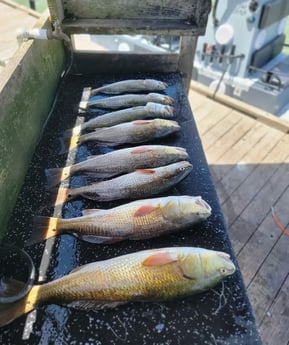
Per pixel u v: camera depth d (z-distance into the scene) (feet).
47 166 6.26
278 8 13.97
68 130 7.07
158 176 5.54
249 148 12.23
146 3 7.66
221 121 13.50
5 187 5.21
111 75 9.02
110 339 3.95
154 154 6.03
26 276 4.51
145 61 8.90
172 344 3.90
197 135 6.97
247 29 14.20
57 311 4.17
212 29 15.35
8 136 5.44
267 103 14.94
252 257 8.85
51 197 5.62
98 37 19.44
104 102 7.69
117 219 4.91
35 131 6.68
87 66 8.99
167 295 4.17
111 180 5.60
